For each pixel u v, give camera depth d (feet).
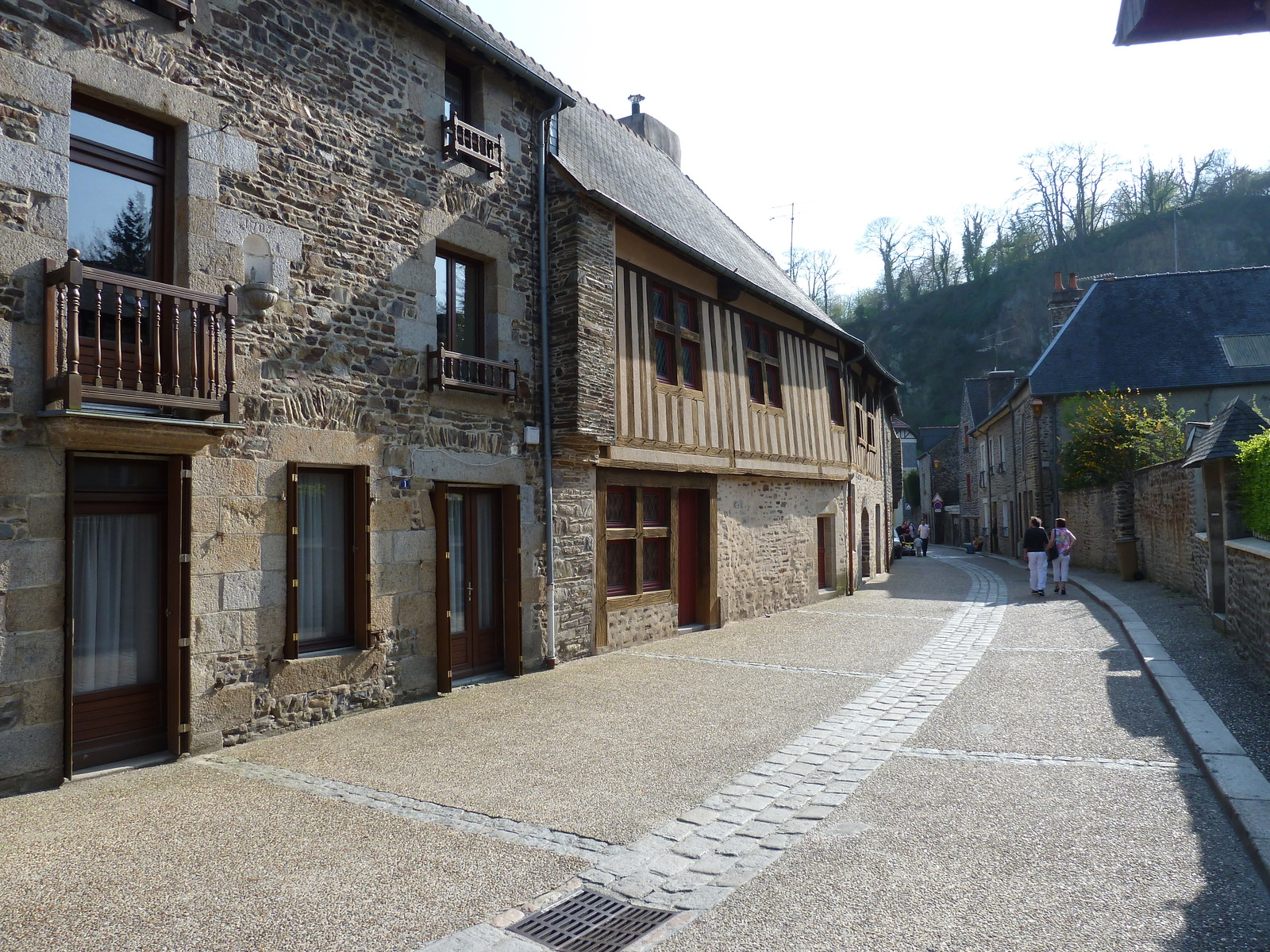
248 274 20.51
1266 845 11.97
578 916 11.31
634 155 44.24
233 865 12.87
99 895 11.83
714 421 38.27
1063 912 10.91
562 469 30.12
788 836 13.92
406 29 24.99
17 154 16.57
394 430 24.00
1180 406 69.92
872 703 23.00
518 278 28.63
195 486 19.21
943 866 12.50
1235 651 25.91
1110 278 80.07
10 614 16.25
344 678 22.34
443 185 25.93
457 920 11.13
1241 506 28.09
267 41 21.24
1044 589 48.70
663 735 20.27
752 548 42.16
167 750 18.81
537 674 27.86
